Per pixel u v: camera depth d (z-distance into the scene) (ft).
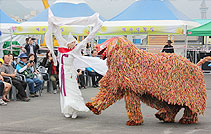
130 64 19.45
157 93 19.34
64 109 22.80
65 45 24.11
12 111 25.58
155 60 19.69
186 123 20.95
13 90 31.22
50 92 38.32
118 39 19.77
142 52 19.89
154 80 19.36
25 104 29.25
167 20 51.26
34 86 34.76
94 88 43.52
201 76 20.11
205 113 24.90
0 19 61.93
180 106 21.30
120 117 23.36
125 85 19.43
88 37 23.66
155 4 55.42
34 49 46.34
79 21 23.97
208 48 68.39
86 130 19.13
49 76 38.09
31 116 23.59
